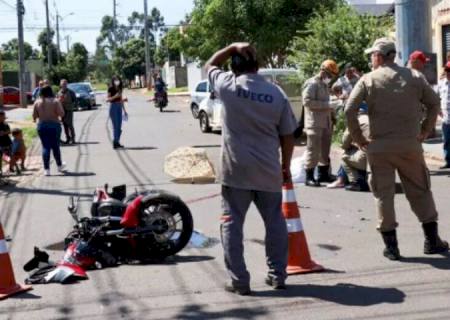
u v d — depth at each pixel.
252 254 10.12
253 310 7.70
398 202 13.49
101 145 26.36
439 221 11.84
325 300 7.94
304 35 34.41
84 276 9.12
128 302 8.15
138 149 24.52
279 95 8.02
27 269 9.58
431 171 17.09
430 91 9.32
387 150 9.24
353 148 14.96
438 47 29.06
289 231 9.08
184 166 17.19
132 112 46.53
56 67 98.25
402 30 20.44
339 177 15.49
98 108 56.78
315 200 14.12
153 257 10.02
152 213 9.99
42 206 14.67
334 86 19.53
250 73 8.02
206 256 10.16
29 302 8.27
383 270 9.05
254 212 13.10
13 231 12.37
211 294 8.31
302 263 9.05
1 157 18.52
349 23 24.27
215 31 36.34
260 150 7.98
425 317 7.30
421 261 9.40
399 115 9.21
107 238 9.90
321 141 15.74
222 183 8.18
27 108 57.38
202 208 13.73
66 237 10.68
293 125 8.18
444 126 17.11
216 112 29.02
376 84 9.21
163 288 8.64
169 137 28.56
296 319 7.37
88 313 7.83
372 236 10.95
